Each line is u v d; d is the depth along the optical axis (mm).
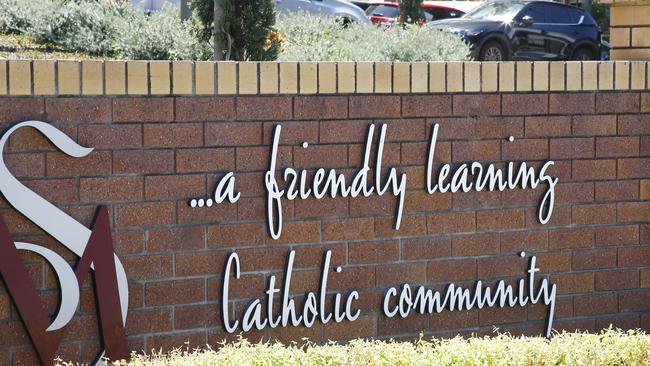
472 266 10547
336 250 10047
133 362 8117
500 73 10586
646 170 11203
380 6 33781
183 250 9492
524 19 27625
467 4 34812
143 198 9328
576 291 10984
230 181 9594
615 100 11055
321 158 9953
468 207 10516
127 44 16062
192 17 16547
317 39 19547
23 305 8867
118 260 9250
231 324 9688
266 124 9742
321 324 10031
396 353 7914
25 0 17219
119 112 9227
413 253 10320
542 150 10789
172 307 9484
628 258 11172
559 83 10812
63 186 9047
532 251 10781
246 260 9727
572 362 8008
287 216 9859
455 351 7938
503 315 10711
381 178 10180
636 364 8117
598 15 41062
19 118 8898
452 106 10414
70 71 9047
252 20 14992
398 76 10188
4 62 8844
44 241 8992
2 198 8828
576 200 10945
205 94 9508
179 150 9438
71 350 9133
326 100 9945
